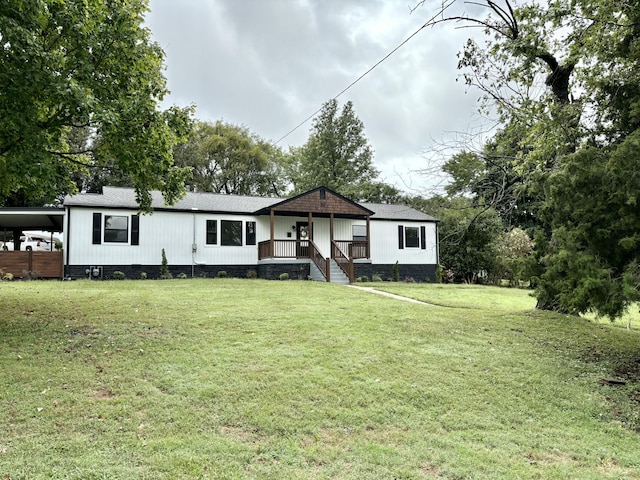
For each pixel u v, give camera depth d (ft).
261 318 28.99
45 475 10.46
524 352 23.95
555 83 31.68
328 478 11.10
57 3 22.18
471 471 11.80
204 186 126.00
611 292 18.42
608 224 19.54
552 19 27.07
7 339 21.72
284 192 148.46
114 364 18.83
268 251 64.64
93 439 12.51
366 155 131.75
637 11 20.83
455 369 20.43
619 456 13.43
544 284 22.68
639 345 26.53
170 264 60.95
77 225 56.13
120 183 100.12
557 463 12.71
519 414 16.30
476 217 38.22
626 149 18.07
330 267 64.95
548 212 23.03
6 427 13.00
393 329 27.27
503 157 33.81
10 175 24.43
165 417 14.17
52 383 16.49
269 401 15.87
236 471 11.16
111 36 24.89
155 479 10.55
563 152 26.23
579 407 17.30
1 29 18.81
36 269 54.39
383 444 13.28
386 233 77.61
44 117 26.32
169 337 23.36
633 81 21.02
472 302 44.88
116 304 32.04
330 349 22.38
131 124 24.81
